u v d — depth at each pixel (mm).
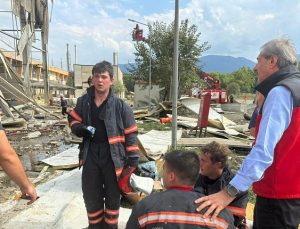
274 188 2898
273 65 2850
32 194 2584
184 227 2379
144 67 37750
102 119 4094
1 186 7711
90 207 4258
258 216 3092
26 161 10742
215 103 35438
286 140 2766
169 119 19531
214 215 2453
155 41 37531
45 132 17422
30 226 5070
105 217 4332
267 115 2668
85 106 4180
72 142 13602
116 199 4254
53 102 40062
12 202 6305
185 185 2580
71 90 73062
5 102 18656
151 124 18922
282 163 2832
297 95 2680
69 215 5500
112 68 4188
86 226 5203
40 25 32438
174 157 2604
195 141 12477
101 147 4145
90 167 4168
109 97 4133
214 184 3713
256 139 2717
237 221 3631
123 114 4156
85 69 68562
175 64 10336
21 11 28266
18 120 19062
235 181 2605
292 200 2902
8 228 5047
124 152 4195
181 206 2447
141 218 2471
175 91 10375
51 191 6566
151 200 2514
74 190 6633
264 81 2902
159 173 7906
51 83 60844
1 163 2445
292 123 2711
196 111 21047
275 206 2934
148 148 9805
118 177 4121
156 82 37688
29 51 27812
